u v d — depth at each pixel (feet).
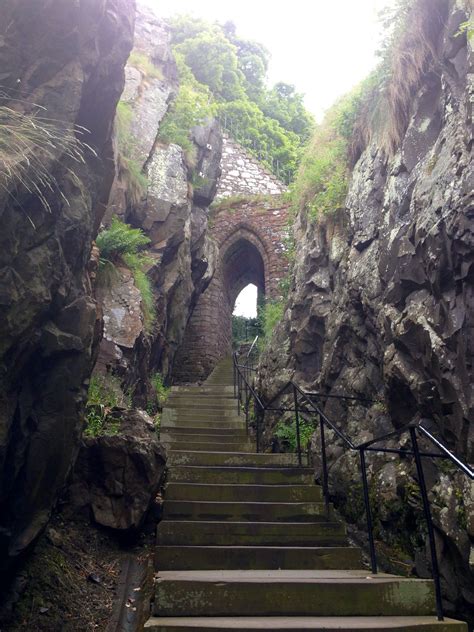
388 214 20.53
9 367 10.24
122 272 29.89
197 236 42.24
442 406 15.35
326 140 33.63
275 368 31.50
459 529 14.05
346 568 14.01
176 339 38.86
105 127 14.23
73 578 14.02
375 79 25.09
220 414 30.86
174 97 43.60
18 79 10.94
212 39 73.20
